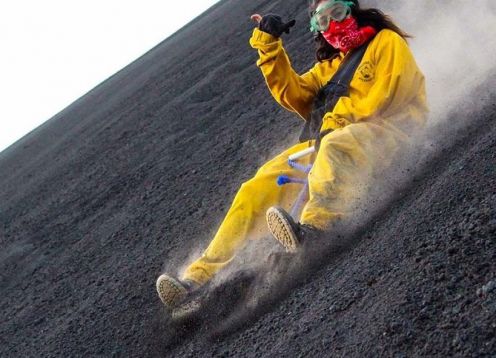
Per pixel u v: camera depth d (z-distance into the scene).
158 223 6.79
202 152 8.87
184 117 12.16
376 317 2.43
